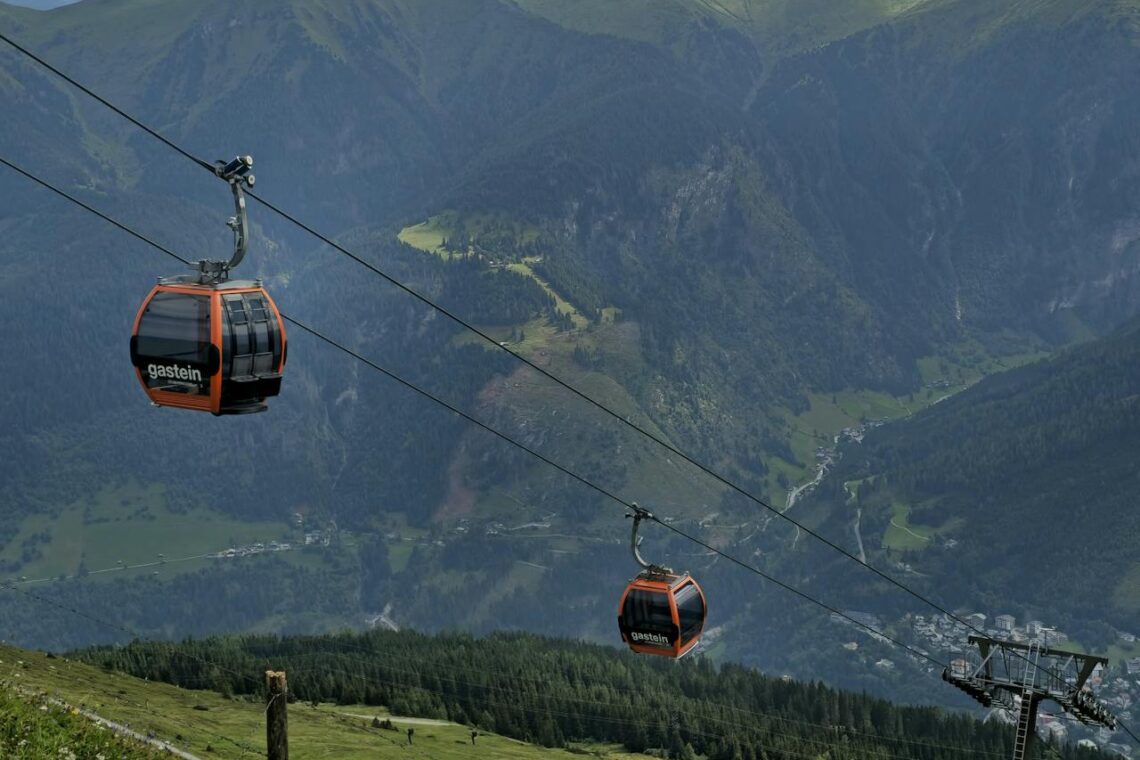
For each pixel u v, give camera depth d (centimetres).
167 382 3491
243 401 3581
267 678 3497
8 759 3628
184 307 3459
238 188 3372
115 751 4028
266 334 3547
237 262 3553
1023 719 7994
